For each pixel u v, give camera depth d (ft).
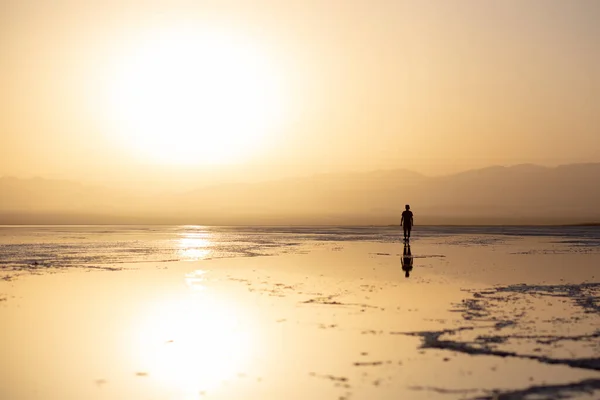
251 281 69.10
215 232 279.69
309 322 44.32
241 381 30.32
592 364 32.30
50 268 85.35
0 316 47.29
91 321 45.24
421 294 57.82
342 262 94.58
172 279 71.56
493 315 46.47
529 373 30.76
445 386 28.89
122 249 130.11
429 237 204.64
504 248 131.34
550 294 57.52
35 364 33.58
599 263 90.74
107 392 28.73
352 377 30.63
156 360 34.37
